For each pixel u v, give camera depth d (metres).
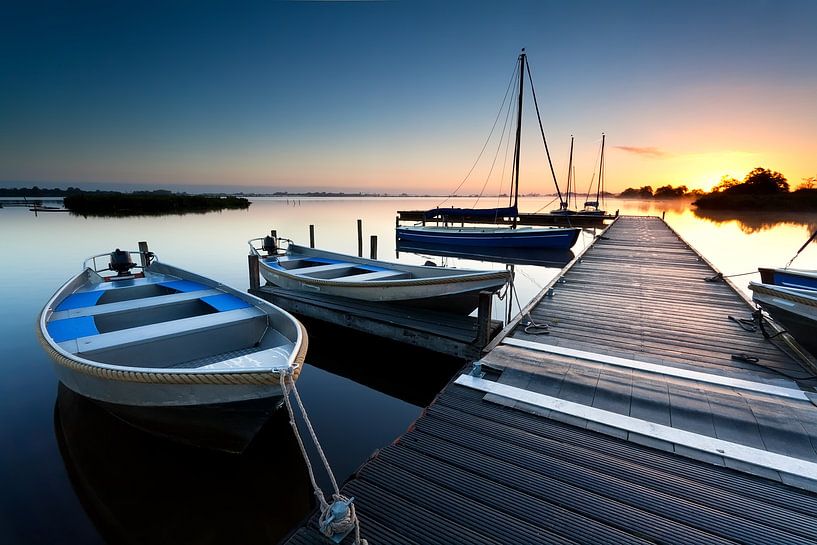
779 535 2.17
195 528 3.33
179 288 6.57
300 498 3.69
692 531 2.21
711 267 9.46
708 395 3.54
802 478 2.56
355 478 2.63
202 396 3.13
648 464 2.73
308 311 7.96
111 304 5.45
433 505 2.41
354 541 2.08
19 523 3.29
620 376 3.93
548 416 3.28
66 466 3.95
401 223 35.41
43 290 11.00
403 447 2.93
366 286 7.42
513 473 2.66
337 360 7.27
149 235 24.00
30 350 6.81
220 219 39.34
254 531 3.33
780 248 20.66
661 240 15.30
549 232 18.25
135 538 3.20
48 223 32.56
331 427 4.93
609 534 2.20
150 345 4.14
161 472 3.91
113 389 3.35
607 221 29.88
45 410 4.94
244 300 5.56
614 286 7.84
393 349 6.95
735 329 5.34
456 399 3.59
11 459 4.04
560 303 6.62
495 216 20.75
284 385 2.92
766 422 3.11
